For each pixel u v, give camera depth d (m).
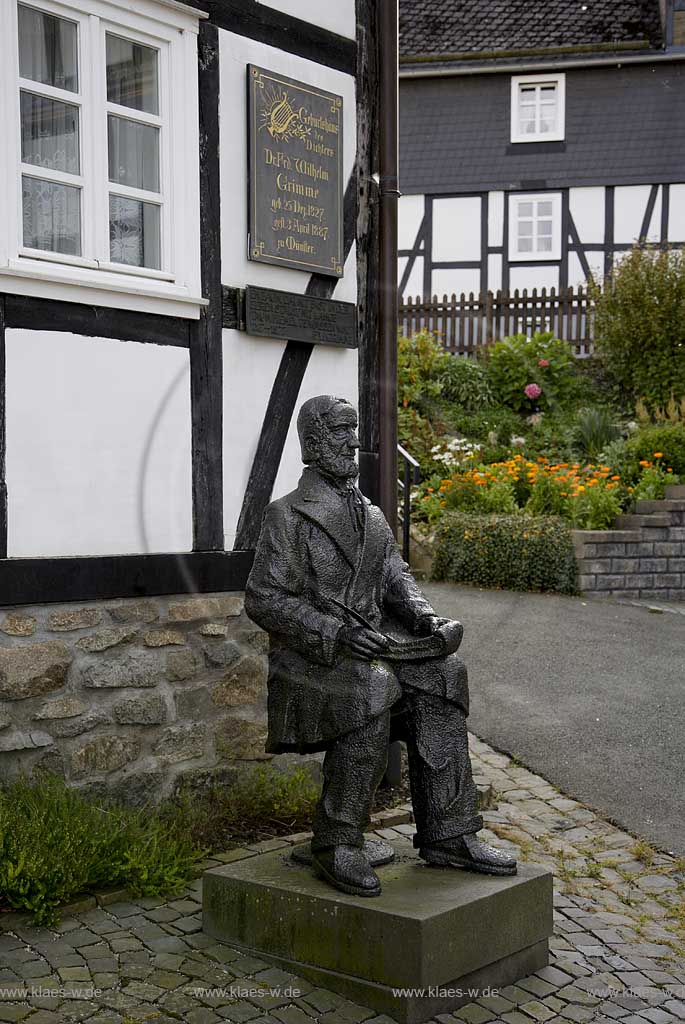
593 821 5.16
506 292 16.27
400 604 3.90
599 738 6.24
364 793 3.57
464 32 19.05
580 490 10.98
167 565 4.88
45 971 3.47
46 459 4.46
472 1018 3.32
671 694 7.04
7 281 4.30
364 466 5.76
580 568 10.28
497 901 3.49
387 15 5.77
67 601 4.53
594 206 18.09
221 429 5.11
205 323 5.04
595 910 4.23
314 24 5.50
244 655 5.18
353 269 5.71
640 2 18.84
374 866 3.76
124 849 4.20
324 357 5.56
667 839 4.96
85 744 4.60
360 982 3.35
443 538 10.62
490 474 11.54
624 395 14.57
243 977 3.48
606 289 14.75
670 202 17.86
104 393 4.66
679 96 17.94
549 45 18.36
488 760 5.94
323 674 3.63
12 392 4.35
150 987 3.39
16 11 4.40
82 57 4.67
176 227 4.94
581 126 18.23
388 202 5.79
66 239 4.68
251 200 5.19
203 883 3.78
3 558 4.33
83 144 4.67
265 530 3.78
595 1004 3.46
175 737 4.91
